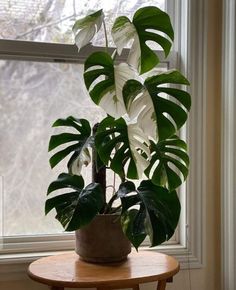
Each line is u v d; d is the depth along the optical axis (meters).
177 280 1.97
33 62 1.91
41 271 1.47
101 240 1.56
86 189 1.52
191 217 1.98
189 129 1.99
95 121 1.97
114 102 1.49
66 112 1.94
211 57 2.04
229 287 1.93
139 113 1.45
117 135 1.61
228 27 1.97
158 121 1.42
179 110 1.46
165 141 1.64
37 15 1.93
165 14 1.57
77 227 1.41
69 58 1.93
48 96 1.92
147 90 1.45
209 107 2.04
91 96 1.50
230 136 1.94
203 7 2.02
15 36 1.90
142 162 1.49
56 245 1.91
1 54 1.85
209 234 2.02
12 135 1.88
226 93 1.97
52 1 1.95
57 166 1.94
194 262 1.98
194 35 2.01
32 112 1.91
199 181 2.00
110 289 1.51
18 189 1.89
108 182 1.99
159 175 1.59
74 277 1.41
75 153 1.63
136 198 1.48
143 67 1.59
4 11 1.90
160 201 1.50
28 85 1.90
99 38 2.00
